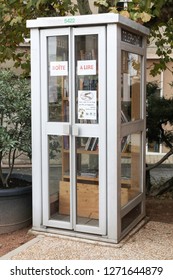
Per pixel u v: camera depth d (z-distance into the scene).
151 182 7.87
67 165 4.37
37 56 4.27
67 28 4.10
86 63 4.08
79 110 4.15
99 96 4.02
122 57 4.12
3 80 4.80
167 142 6.89
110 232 4.09
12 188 4.65
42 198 4.39
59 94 4.25
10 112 4.61
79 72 4.12
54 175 4.43
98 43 3.98
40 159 4.36
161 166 11.39
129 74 4.35
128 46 4.20
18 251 3.94
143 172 4.88
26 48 7.75
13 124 4.65
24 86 4.84
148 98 6.84
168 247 4.06
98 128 4.06
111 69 3.94
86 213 4.31
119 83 3.99
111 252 3.93
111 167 4.03
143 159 4.86
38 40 4.24
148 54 11.84
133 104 4.54
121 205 4.29
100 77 3.99
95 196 4.26
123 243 4.13
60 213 4.48
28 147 4.57
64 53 4.18
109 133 4.01
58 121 4.28
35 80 4.30
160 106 6.71
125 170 4.39
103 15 3.88
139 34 4.55
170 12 5.32
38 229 4.43
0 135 4.41
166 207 5.74
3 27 6.03
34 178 4.40
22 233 4.53
